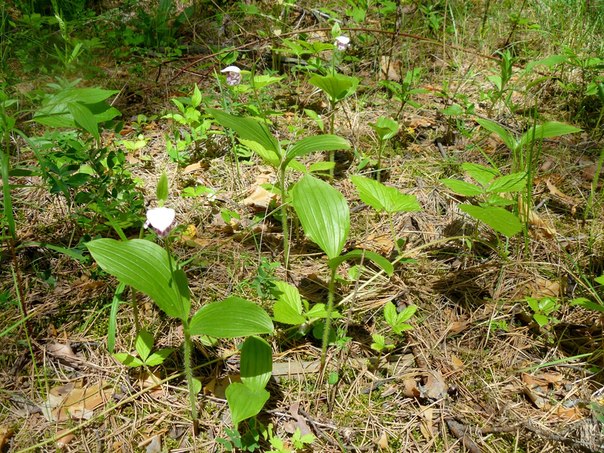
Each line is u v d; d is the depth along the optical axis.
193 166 0.92
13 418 0.55
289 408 0.58
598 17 1.34
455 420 0.57
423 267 0.75
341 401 0.58
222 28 1.38
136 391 0.58
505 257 0.75
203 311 0.51
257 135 0.67
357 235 0.81
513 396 0.59
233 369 0.61
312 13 1.43
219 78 1.07
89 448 0.53
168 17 1.35
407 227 0.83
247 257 0.75
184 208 0.84
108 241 0.50
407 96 1.03
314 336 0.65
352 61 1.29
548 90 1.17
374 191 0.71
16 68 1.13
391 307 0.63
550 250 0.77
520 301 0.70
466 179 0.92
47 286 0.69
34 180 0.84
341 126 1.05
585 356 0.63
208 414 0.56
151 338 0.60
